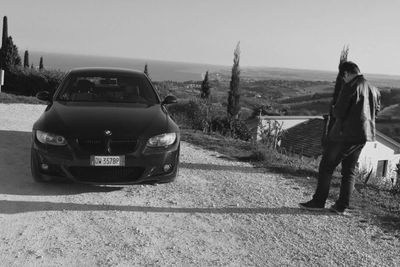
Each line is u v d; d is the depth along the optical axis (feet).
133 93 21.61
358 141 15.72
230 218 15.97
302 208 17.46
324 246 13.80
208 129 41.39
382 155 92.89
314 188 20.71
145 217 15.52
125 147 17.10
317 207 17.07
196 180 20.98
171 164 18.01
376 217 16.74
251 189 19.97
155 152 17.38
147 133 17.49
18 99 50.55
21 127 32.81
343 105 15.48
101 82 22.08
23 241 12.91
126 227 14.47
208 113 43.73
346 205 16.72
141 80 22.93
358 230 15.31
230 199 18.28
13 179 19.01
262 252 13.15
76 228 14.14
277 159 26.81
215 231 14.61
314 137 83.97
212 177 21.79
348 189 16.60
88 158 16.72
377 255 13.29
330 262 12.66
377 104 16.14
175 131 18.61
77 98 20.93
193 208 16.83
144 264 11.87
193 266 11.95
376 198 19.29
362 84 15.60
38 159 17.24
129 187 18.89
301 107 357.82
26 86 78.23
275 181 21.67
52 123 17.72
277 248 13.50
